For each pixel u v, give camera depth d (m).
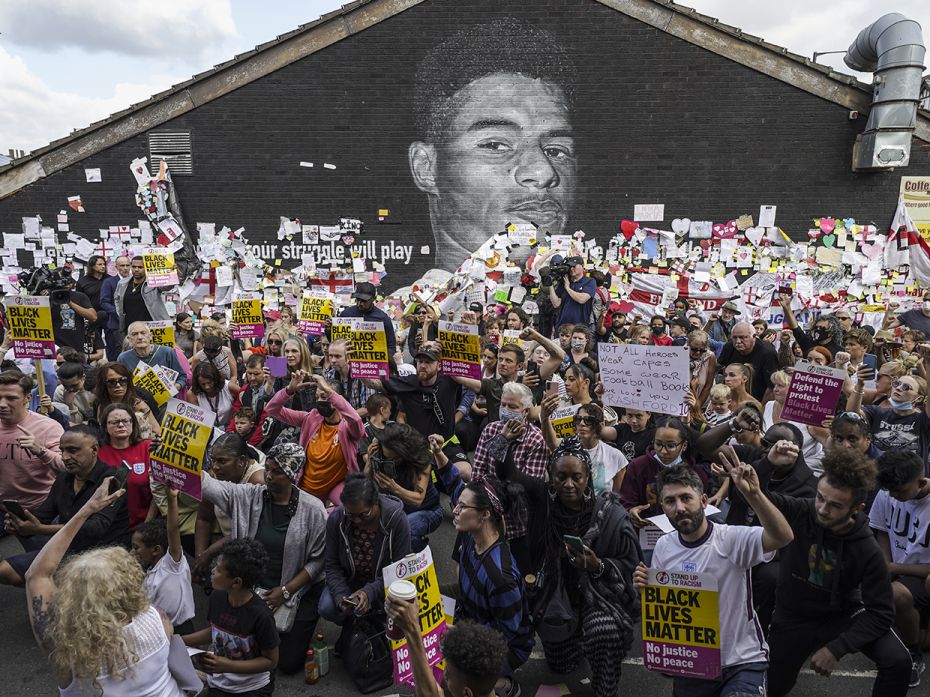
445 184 13.33
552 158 13.23
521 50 13.05
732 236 13.18
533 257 13.38
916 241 12.90
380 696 4.37
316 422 5.80
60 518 4.97
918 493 4.42
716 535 3.46
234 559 3.73
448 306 13.48
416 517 5.46
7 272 13.27
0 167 13.03
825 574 3.68
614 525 4.21
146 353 7.55
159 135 13.13
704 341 7.86
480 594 4.09
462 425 7.35
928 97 13.66
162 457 4.31
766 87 12.86
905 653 3.64
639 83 13.00
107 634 2.71
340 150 13.27
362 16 13.02
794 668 3.93
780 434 4.68
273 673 3.99
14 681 4.48
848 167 12.93
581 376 6.15
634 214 13.24
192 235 13.38
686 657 3.38
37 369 7.00
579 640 4.40
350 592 4.50
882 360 9.55
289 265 13.48
